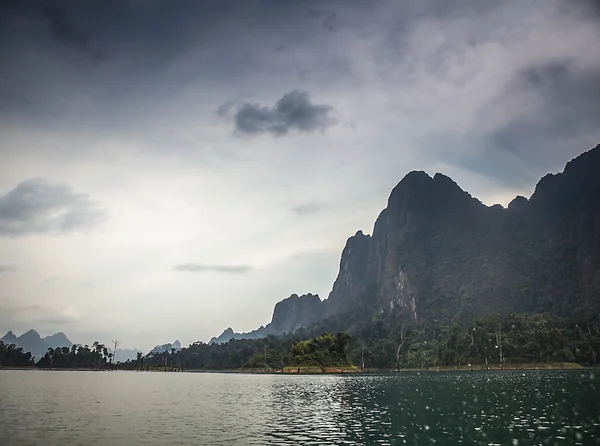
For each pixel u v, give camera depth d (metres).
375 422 36.91
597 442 27.17
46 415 42.34
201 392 76.56
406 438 29.73
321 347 186.62
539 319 196.75
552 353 166.88
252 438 30.52
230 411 46.56
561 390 61.03
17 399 58.78
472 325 194.38
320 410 45.97
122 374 194.75
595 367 165.62
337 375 155.88
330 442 28.88
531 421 34.72
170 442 29.30
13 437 30.81
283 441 29.38
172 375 184.75
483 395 56.41
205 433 32.59
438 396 57.44
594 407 41.88
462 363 177.25
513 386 70.81
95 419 39.97
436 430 32.25
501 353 168.88
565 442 27.27
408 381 97.31
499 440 28.23
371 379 113.31
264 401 57.69
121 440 29.97
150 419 40.25
